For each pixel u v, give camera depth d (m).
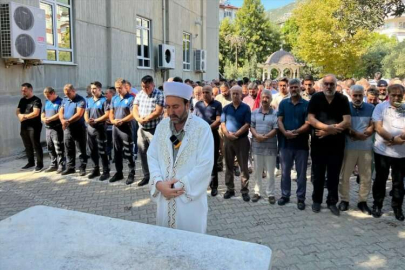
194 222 2.42
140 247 1.65
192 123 2.47
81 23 9.59
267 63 25.64
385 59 28.25
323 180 4.64
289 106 4.81
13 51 7.09
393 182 4.43
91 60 10.09
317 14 21.86
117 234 1.78
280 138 4.96
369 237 3.93
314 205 4.72
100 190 5.57
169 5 14.70
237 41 45.25
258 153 5.05
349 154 4.62
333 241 3.83
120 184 5.88
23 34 7.25
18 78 7.68
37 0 8.02
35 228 1.84
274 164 5.06
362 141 4.57
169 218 2.42
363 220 4.41
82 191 5.52
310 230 4.12
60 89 8.91
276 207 4.89
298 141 4.78
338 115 4.38
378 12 6.79
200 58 18.00
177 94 2.37
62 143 6.47
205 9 19.05
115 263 1.51
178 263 1.51
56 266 1.49
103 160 6.14
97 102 6.06
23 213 2.04
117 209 4.77
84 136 6.34
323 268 3.27
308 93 6.15
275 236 3.96
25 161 7.31
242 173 5.19
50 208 2.11
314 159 4.62
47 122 6.32
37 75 8.18
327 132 4.36
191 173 2.38
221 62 46.78
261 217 4.52
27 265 1.50
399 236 3.96
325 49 21.92
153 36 13.68
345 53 21.78
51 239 1.72
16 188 5.64
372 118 4.47
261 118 5.05
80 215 2.01
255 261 1.54
